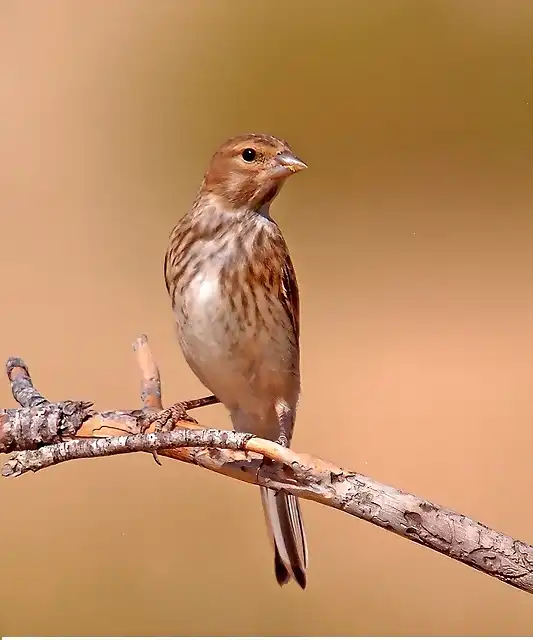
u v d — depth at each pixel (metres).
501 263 15.55
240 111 18.20
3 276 14.03
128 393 11.98
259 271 7.09
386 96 18.38
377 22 18.81
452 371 13.23
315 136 18.02
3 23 17.28
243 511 10.70
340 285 14.86
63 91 16.98
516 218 16.81
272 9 18.80
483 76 18.47
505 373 13.25
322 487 5.98
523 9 18.83
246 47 18.62
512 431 12.12
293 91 18.20
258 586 9.98
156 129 17.31
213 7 18.64
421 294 14.76
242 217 7.23
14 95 16.81
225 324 7.08
